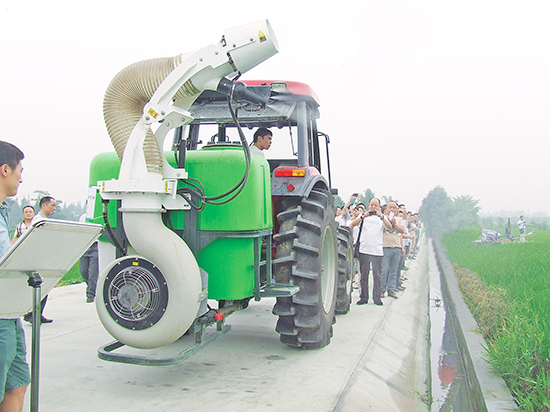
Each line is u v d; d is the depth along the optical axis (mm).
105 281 3434
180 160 3574
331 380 3719
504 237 28609
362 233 7633
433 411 4016
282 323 4395
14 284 2219
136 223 3324
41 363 4109
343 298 6359
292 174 4449
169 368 3998
